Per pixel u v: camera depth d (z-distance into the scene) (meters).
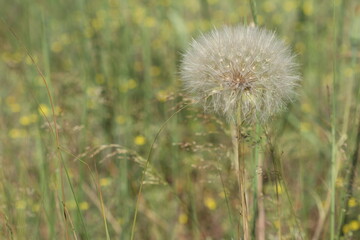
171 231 5.61
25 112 7.27
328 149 5.92
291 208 3.99
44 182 4.68
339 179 4.75
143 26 8.19
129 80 7.39
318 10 8.53
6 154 5.99
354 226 4.68
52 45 8.67
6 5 9.59
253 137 3.32
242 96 3.12
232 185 4.61
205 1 8.13
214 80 3.13
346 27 7.26
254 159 4.09
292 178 5.79
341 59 6.69
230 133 4.29
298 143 6.12
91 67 7.27
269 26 8.05
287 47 3.29
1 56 8.26
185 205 4.98
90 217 5.54
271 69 3.10
